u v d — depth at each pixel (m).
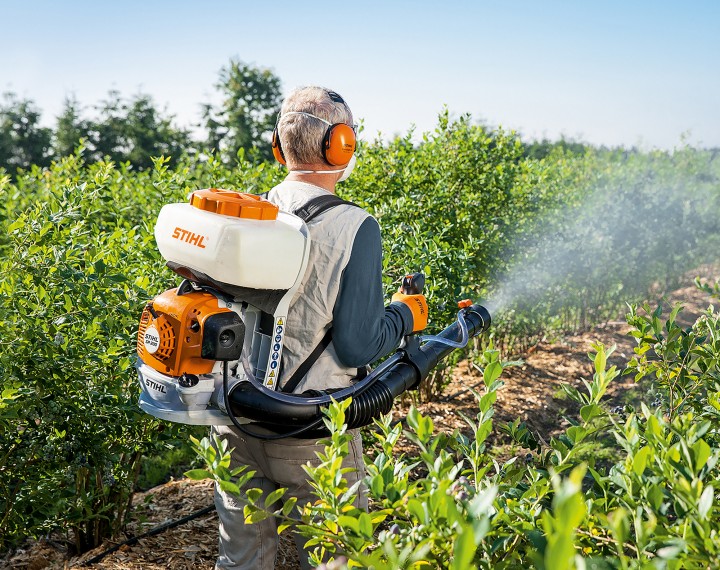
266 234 1.97
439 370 5.53
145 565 3.27
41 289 3.10
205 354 2.00
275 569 3.26
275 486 2.37
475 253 6.08
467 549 0.88
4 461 3.00
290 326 2.17
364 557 1.20
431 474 1.41
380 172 5.95
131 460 3.45
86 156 29.83
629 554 1.79
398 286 4.55
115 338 3.07
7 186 5.48
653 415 1.44
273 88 31.30
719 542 1.21
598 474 1.50
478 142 6.50
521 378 6.36
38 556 3.39
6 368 2.88
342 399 2.16
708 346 2.47
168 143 29.14
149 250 3.65
